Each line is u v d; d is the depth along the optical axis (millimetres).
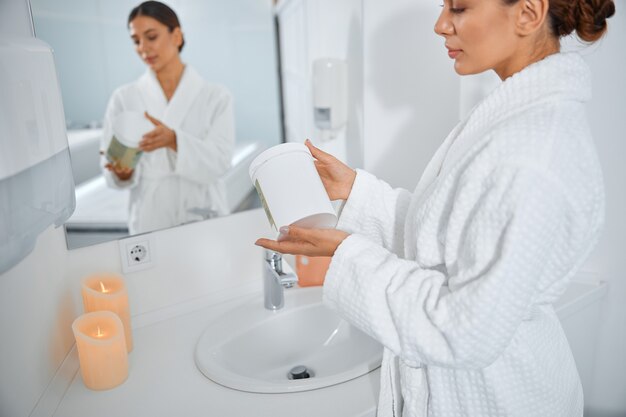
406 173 1472
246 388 976
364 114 1413
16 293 820
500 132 674
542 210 617
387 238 999
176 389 994
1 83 664
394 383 885
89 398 972
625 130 1354
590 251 748
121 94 1106
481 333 637
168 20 1130
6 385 768
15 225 683
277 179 799
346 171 1005
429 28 1342
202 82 1212
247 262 1386
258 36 1265
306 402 943
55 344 990
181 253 1273
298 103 1393
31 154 737
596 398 1554
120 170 1139
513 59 739
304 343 1245
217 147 1271
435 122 1407
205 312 1293
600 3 685
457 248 712
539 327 790
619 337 1471
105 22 1057
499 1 673
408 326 683
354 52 1437
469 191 682
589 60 1346
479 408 779
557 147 638
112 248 1175
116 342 991
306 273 1358
